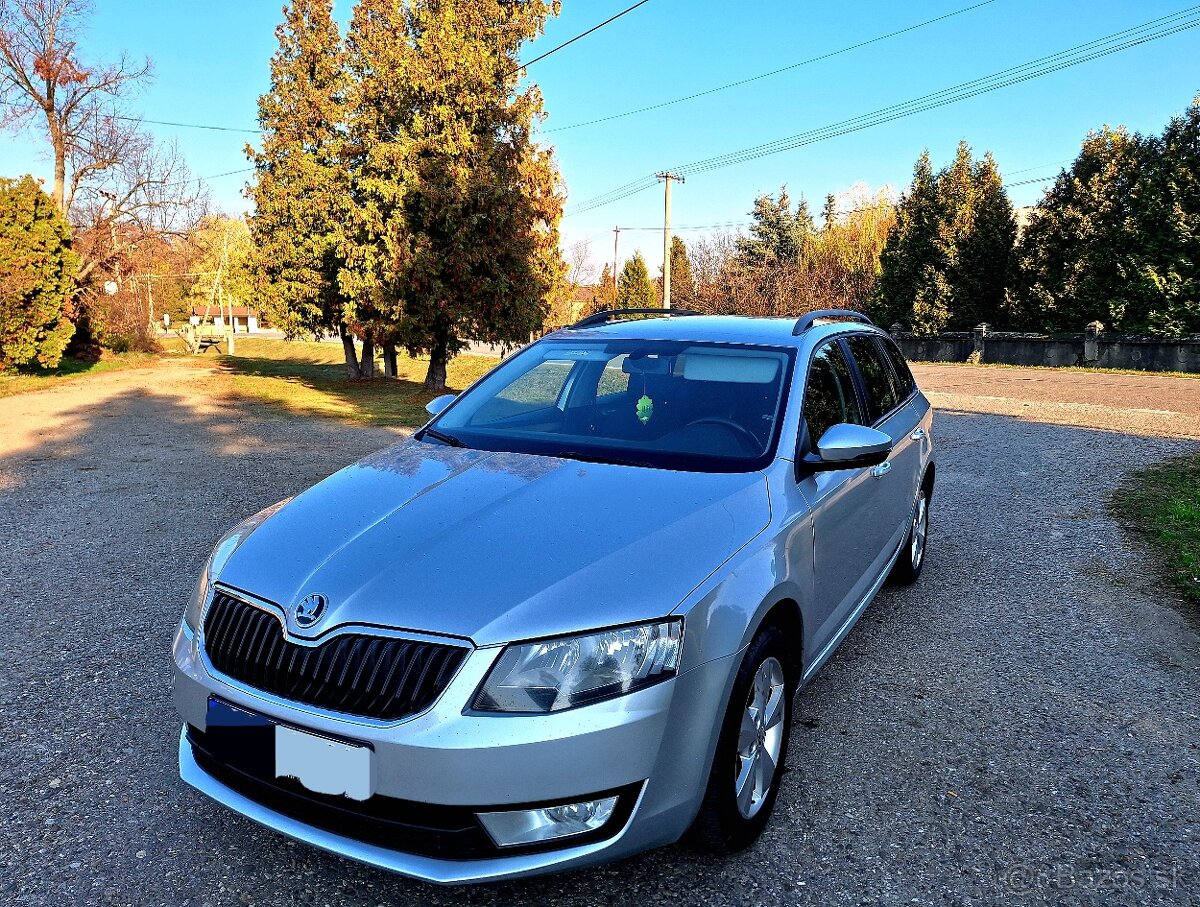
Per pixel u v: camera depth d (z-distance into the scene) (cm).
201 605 258
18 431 1193
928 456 518
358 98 1734
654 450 318
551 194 1869
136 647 423
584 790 211
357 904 242
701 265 5369
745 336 379
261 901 242
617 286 6562
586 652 214
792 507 291
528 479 292
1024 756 326
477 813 208
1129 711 365
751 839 266
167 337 6844
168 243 3130
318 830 226
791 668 290
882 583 443
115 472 886
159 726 344
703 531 256
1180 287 2586
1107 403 1559
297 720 220
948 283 3416
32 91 2817
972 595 512
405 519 264
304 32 1966
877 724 351
